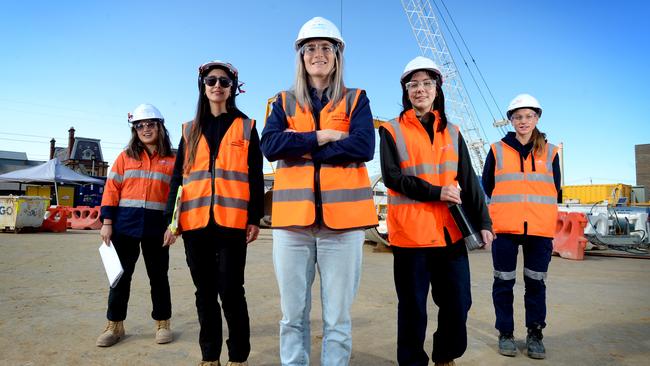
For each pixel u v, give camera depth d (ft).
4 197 47.01
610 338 12.62
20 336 12.16
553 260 31.83
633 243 38.99
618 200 65.98
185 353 11.09
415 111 9.61
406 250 8.89
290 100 8.47
